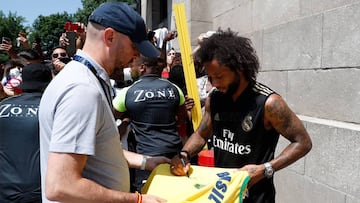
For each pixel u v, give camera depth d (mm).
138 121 3506
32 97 2648
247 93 1998
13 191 2414
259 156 2020
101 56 1519
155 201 1548
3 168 2453
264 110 1942
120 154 1594
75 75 1416
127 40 1529
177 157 1994
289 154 1944
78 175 1354
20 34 5836
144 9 12125
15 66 5555
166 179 1816
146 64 3605
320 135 3109
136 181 3066
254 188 2021
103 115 1447
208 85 4328
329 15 3160
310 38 3428
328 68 3178
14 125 2477
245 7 4949
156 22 11375
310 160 3254
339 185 2881
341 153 2855
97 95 1405
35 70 2709
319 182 3127
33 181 2426
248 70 1950
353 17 2877
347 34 2945
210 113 2232
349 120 2932
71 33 4648
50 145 1353
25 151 2447
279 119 1935
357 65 2834
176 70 4418
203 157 2354
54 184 1315
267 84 4238
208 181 1773
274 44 4082
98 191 1395
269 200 2047
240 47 1936
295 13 3721
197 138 2291
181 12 3979
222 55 1896
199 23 6496
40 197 2449
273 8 4164
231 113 2041
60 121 1343
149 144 3424
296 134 1959
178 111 3816
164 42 5590
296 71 3658
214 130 2180
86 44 1550
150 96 3490
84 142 1347
